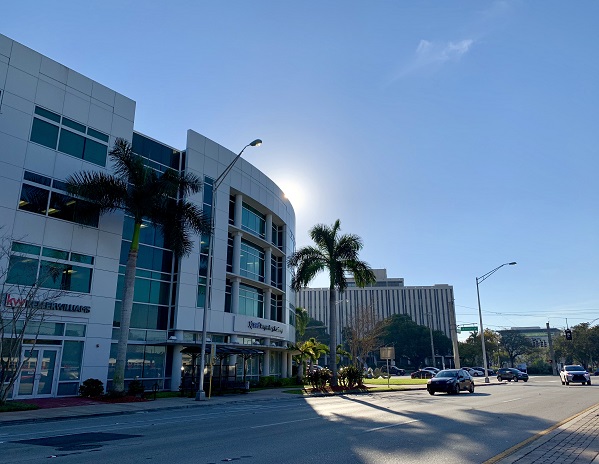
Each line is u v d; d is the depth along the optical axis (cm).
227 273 3831
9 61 2588
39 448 1104
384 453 987
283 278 4859
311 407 2175
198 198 3603
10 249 2434
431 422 1515
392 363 9144
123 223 3142
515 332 12500
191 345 3112
